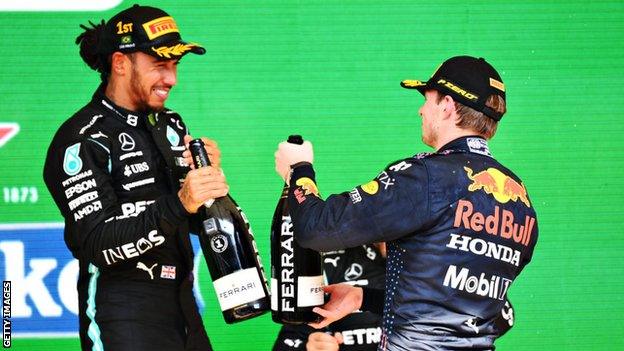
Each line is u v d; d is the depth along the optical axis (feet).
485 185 28.91
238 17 49.75
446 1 50.11
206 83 49.65
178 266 35.06
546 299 49.62
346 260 37.88
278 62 49.85
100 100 34.55
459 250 28.45
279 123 49.80
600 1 50.26
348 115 49.88
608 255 49.85
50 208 48.60
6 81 48.96
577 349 49.62
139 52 33.81
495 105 29.81
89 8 49.24
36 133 49.01
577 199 50.03
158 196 34.42
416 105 50.08
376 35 49.98
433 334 28.55
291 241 31.78
